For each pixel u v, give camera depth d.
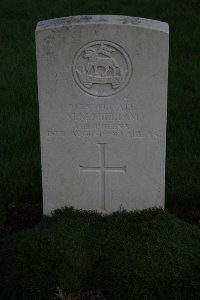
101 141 2.27
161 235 2.20
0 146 2.86
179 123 3.03
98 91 2.20
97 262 2.16
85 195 2.35
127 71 2.17
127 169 2.31
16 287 2.09
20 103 3.23
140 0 4.45
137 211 2.36
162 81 2.18
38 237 2.21
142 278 2.06
